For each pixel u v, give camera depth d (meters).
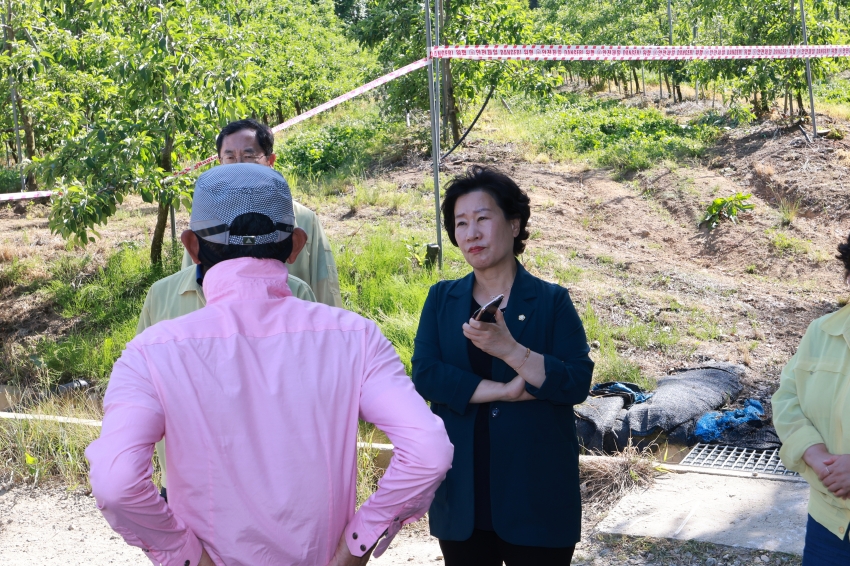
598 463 4.30
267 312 1.62
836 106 16.36
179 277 2.78
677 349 6.86
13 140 16.81
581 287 8.43
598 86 26.48
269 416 1.52
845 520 2.14
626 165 13.16
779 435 2.29
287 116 23.77
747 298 8.25
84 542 4.13
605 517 3.86
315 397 1.55
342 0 40.97
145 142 8.88
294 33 25.72
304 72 22.81
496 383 2.45
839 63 16.00
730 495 3.97
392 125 17.17
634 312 7.81
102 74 10.83
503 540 2.44
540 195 12.05
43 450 5.09
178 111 8.98
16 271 9.89
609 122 16.52
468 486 2.45
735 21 16.47
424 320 2.69
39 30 11.80
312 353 1.59
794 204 10.80
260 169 1.71
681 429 5.16
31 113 11.95
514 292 2.62
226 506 1.50
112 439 1.43
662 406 5.29
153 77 9.12
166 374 1.51
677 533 3.58
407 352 6.52
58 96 11.32
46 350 8.12
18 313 9.12
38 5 11.86
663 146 13.97
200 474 1.50
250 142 3.36
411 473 1.53
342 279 8.70
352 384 1.60
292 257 1.82
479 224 2.57
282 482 1.50
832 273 8.87
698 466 4.52
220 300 1.63
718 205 10.48
